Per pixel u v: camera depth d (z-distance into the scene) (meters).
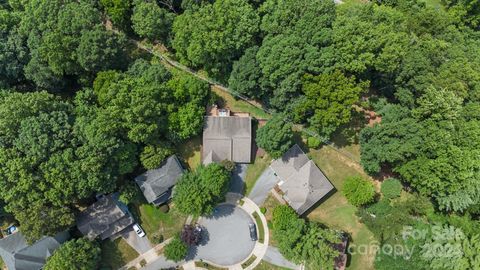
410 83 69.44
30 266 66.19
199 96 72.12
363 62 65.94
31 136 62.22
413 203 67.94
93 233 69.19
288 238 65.56
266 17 71.81
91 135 63.84
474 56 74.44
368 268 71.81
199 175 70.00
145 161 69.38
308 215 73.62
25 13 73.50
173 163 71.62
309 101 66.75
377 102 73.69
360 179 71.19
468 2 84.25
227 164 70.88
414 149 64.50
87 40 67.69
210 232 73.62
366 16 72.56
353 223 73.19
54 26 70.25
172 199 72.56
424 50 71.25
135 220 73.25
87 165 62.84
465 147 64.38
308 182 70.62
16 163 61.09
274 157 71.62
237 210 74.44
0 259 70.25
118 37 73.06
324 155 75.44
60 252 64.25
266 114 76.75
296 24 70.06
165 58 79.00
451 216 68.19
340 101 65.81
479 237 64.50
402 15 75.38
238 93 75.69
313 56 66.38
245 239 73.56
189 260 72.75
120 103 65.88
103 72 69.88
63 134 64.19
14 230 71.12
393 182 70.88
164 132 71.50
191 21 70.50
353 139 75.50
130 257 72.44
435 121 66.62
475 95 69.25
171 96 70.88
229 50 71.69
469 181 62.97
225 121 73.00
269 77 69.19
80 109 68.00
